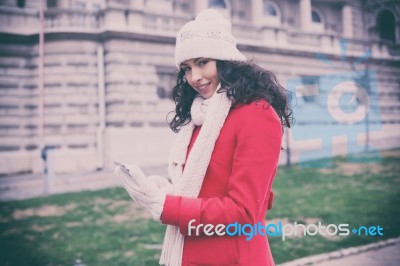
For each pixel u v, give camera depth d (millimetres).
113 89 13031
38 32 13047
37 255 5598
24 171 12820
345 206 7852
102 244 6020
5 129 12867
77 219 7703
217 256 1374
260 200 1306
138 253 5500
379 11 17156
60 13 13023
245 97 1383
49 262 5297
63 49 12984
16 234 6742
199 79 1463
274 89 1477
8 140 12867
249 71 1452
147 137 13281
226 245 1373
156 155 13391
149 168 12992
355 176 11023
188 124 1594
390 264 4477
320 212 7332
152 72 13508
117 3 13922
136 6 13938
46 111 13047
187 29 1458
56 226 7234
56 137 12953
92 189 10500
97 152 12969
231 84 1402
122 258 5305
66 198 9523
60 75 13000
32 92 13156
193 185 1396
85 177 11914
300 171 11898
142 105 13344
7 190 10695
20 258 5477
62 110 12984
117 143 12867
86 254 5555
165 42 13719
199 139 1400
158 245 5910
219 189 1397
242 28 15102
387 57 16203
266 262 1446
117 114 13039
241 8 16484
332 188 9727
